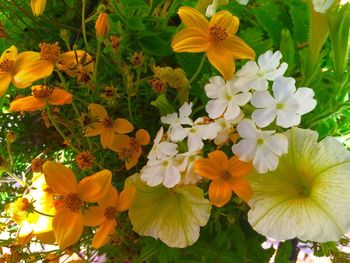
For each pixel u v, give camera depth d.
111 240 0.20
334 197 0.16
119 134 0.20
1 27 0.21
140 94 0.21
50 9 0.23
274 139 0.17
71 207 0.17
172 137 0.18
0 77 0.19
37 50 0.23
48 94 0.18
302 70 0.19
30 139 0.23
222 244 0.20
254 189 0.17
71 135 0.21
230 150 0.19
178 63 0.21
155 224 0.19
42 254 0.20
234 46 0.18
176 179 0.17
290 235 0.16
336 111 0.19
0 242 0.21
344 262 0.20
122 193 0.18
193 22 0.18
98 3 0.23
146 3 0.22
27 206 0.19
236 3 0.22
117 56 0.19
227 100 0.17
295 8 0.21
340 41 0.18
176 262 0.20
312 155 0.17
